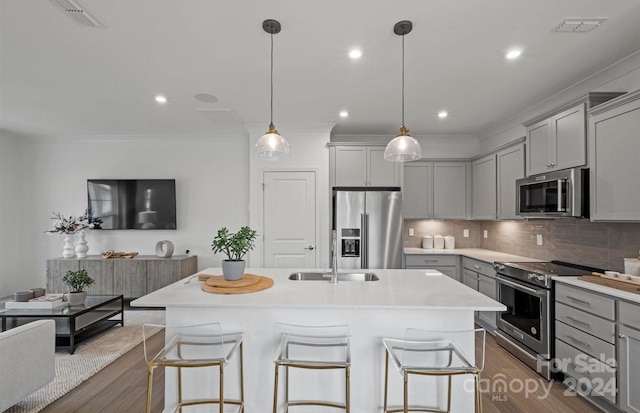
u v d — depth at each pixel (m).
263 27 2.10
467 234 4.99
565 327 2.50
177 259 4.57
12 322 3.32
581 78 2.87
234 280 2.20
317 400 2.00
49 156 5.04
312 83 2.98
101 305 3.39
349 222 4.17
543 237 3.54
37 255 5.03
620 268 2.64
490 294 3.60
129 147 5.05
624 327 2.03
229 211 5.03
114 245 5.04
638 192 2.13
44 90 3.16
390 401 2.00
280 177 4.42
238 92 3.20
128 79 2.91
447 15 1.97
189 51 2.41
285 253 4.40
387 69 2.70
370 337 2.01
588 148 2.54
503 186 3.84
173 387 2.03
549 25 2.07
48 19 2.01
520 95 3.27
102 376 2.71
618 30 2.13
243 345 2.02
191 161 5.05
